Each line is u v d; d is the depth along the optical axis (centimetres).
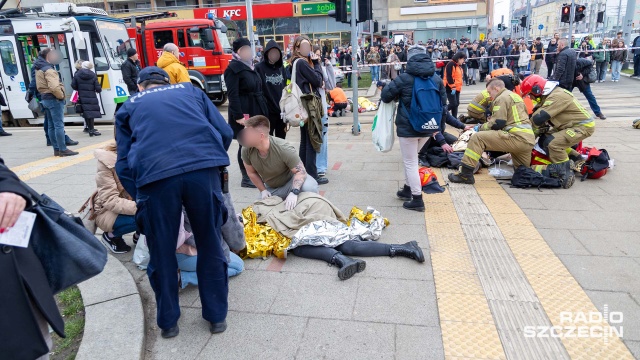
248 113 559
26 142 1006
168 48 627
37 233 195
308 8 3831
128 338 280
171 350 279
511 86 748
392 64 1819
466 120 873
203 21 1519
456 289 333
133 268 386
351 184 600
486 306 311
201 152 265
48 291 191
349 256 390
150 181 255
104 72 1208
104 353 267
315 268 373
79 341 288
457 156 662
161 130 262
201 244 282
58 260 200
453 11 4862
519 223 450
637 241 401
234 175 665
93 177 682
